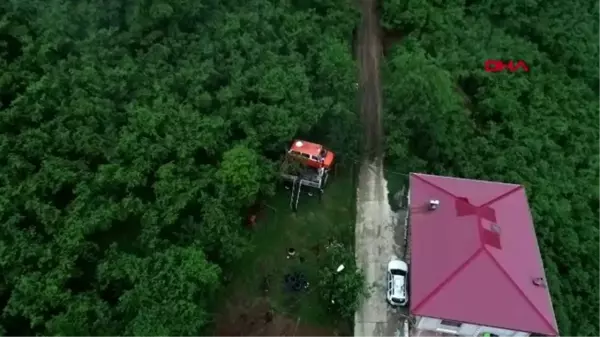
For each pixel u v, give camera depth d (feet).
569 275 124.36
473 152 137.69
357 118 142.10
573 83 159.33
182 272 101.76
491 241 110.93
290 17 144.25
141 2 127.95
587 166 144.36
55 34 123.13
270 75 129.08
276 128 123.75
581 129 148.87
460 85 154.40
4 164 107.76
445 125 136.56
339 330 114.83
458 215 115.14
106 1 129.08
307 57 140.26
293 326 114.42
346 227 129.18
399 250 126.62
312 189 132.26
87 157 112.88
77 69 120.98
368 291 119.85
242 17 137.28
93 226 104.17
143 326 95.71
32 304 95.04
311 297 117.91
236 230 114.01
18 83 117.19
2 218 101.50
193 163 115.44
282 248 124.26
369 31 165.07
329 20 150.92
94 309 97.50
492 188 123.13
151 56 127.13
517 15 164.96
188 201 110.63
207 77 125.80
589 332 116.47
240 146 117.50
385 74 153.69
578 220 133.59
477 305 105.81
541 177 136.46
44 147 110.73
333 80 137.08
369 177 136.87
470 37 158.40
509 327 104.42
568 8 169.37
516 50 158.92
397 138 136.36
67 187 109.60
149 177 114.32
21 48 121.90
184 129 117.39
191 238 109.91
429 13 158.61
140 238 107.24
